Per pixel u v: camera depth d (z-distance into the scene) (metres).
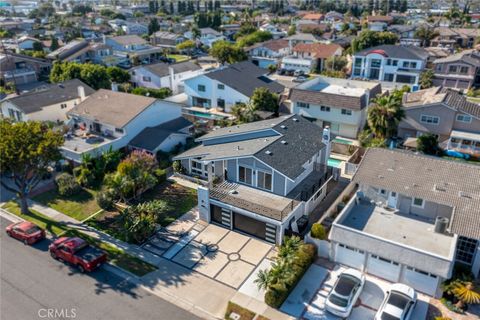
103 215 33.03
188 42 119.38
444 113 45.19
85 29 151.25
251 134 35.91
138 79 74.94
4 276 25.91
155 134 44.69
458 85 75.19
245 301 23.45
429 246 24.48
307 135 36.12
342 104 49.31
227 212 30.31
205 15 155.75
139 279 25.52
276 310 22.66
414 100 50.03
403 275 23.92
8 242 29.73
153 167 38.94
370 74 84.94
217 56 92.81
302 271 25.14
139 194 35.22
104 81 68.00
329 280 24.84
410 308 21.55
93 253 26.67
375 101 45.44
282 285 23.06
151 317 22.47
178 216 32.53
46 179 39.66
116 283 25.17
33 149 29.95
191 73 77.56
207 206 30.95
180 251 28.20
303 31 139.62
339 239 25.42
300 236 28.33
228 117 56.88
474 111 44.69
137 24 160.25
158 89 69.75
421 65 79.56
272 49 104.25
